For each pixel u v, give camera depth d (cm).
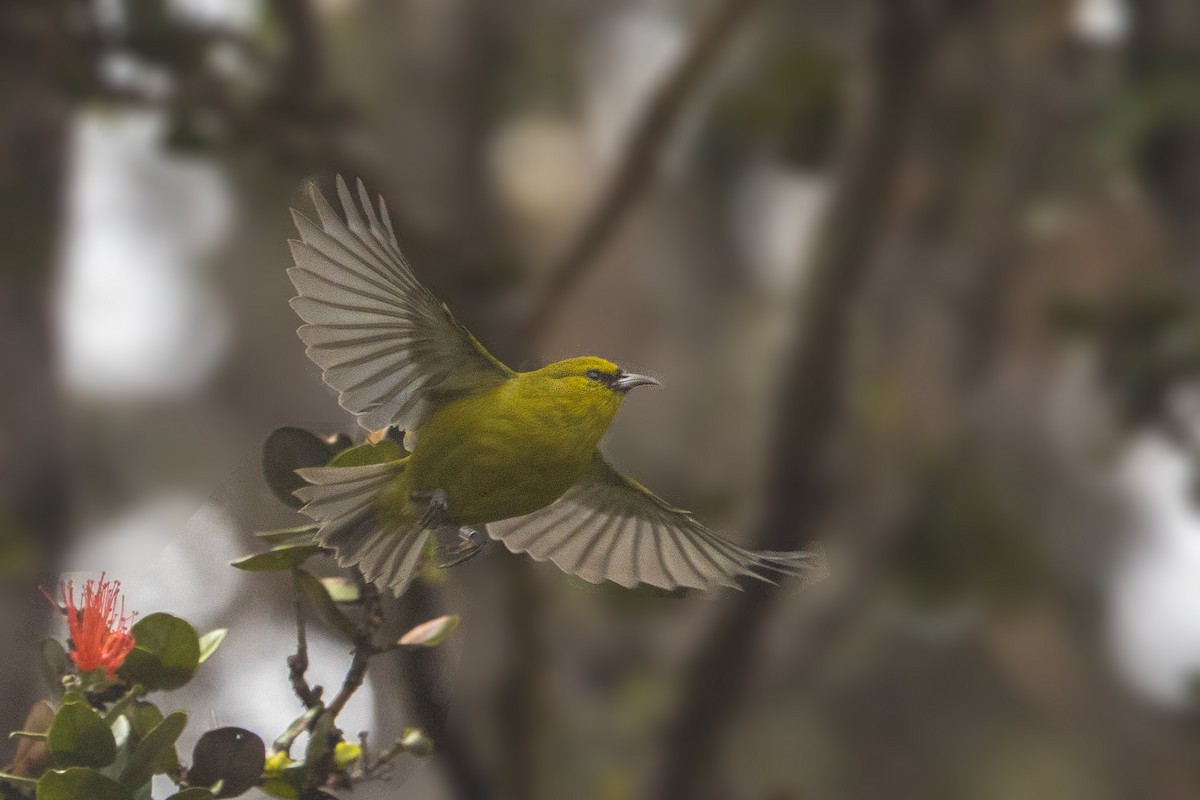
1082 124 852
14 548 677
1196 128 813
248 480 636
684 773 770
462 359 636
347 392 635
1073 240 856
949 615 796
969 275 861
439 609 638
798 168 827
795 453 738
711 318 983
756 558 640
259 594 635
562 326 986
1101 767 927
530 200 945
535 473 636
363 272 634
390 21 891
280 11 805
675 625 799
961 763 927
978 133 859
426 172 877
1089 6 829
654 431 952
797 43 814
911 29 734
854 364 790
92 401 1001
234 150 805
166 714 634
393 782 635
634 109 968
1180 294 811
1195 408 788
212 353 1055
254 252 1018
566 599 794
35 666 636
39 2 771
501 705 722
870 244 741
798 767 909
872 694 929
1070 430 850
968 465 830
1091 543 881
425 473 636
